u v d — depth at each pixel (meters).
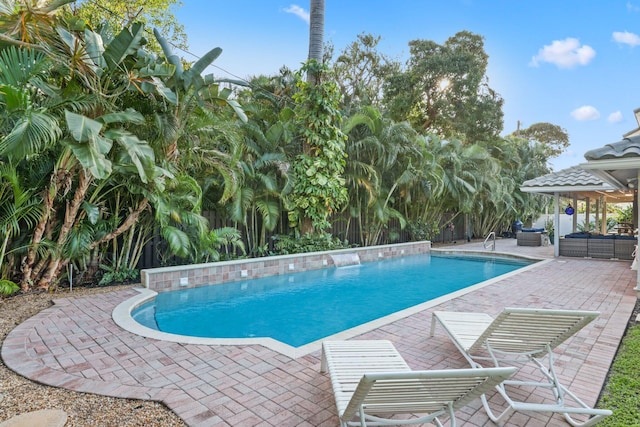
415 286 9.05
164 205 7.18
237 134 8.06
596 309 5.99
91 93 5.87
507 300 6.58
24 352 4.03
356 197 12.72
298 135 11.17
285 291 8.35
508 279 8.53
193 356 4.00
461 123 21.84
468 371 2.05
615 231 20.11
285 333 5.67
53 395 3.13
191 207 8.23
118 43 5.57
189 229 8.52
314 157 10.78
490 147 21.66
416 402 2.30
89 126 5.02
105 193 6.90
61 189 6.19
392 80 20.36
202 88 6.88
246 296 7.83
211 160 7.85
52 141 4.94
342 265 11.34
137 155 5.62
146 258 8.48
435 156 14.54
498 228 22.38
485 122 22.16
